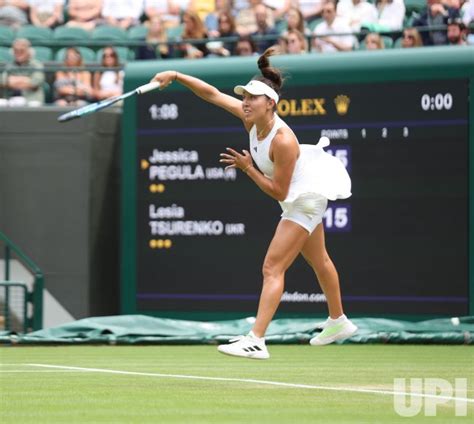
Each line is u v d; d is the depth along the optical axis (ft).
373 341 63.57
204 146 71.97
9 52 89.81
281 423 28.94
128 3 92.94
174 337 65.00
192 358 53.93
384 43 78.07
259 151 39.86
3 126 77.77
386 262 68.44
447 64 67.26
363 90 68.90
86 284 76.69
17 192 77.71
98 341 64.75
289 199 39.45
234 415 30.60
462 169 67.10
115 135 78.95
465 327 65.31
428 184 67.67
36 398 35.19
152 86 42.78
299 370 46.09
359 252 68.90
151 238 73.15
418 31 72.84
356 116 69.00
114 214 79.10
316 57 69.87
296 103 70.13
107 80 81.30
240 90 39.40
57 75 81.61
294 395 35.76
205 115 71.97
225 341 64.59
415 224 67.97
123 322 66.18
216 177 71.77
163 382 40.45
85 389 37.93
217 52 78.79
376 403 33.45
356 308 69.05
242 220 71.20
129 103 73.41
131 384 39.73
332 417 30.19
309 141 69.92
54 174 77.30
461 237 67.10
